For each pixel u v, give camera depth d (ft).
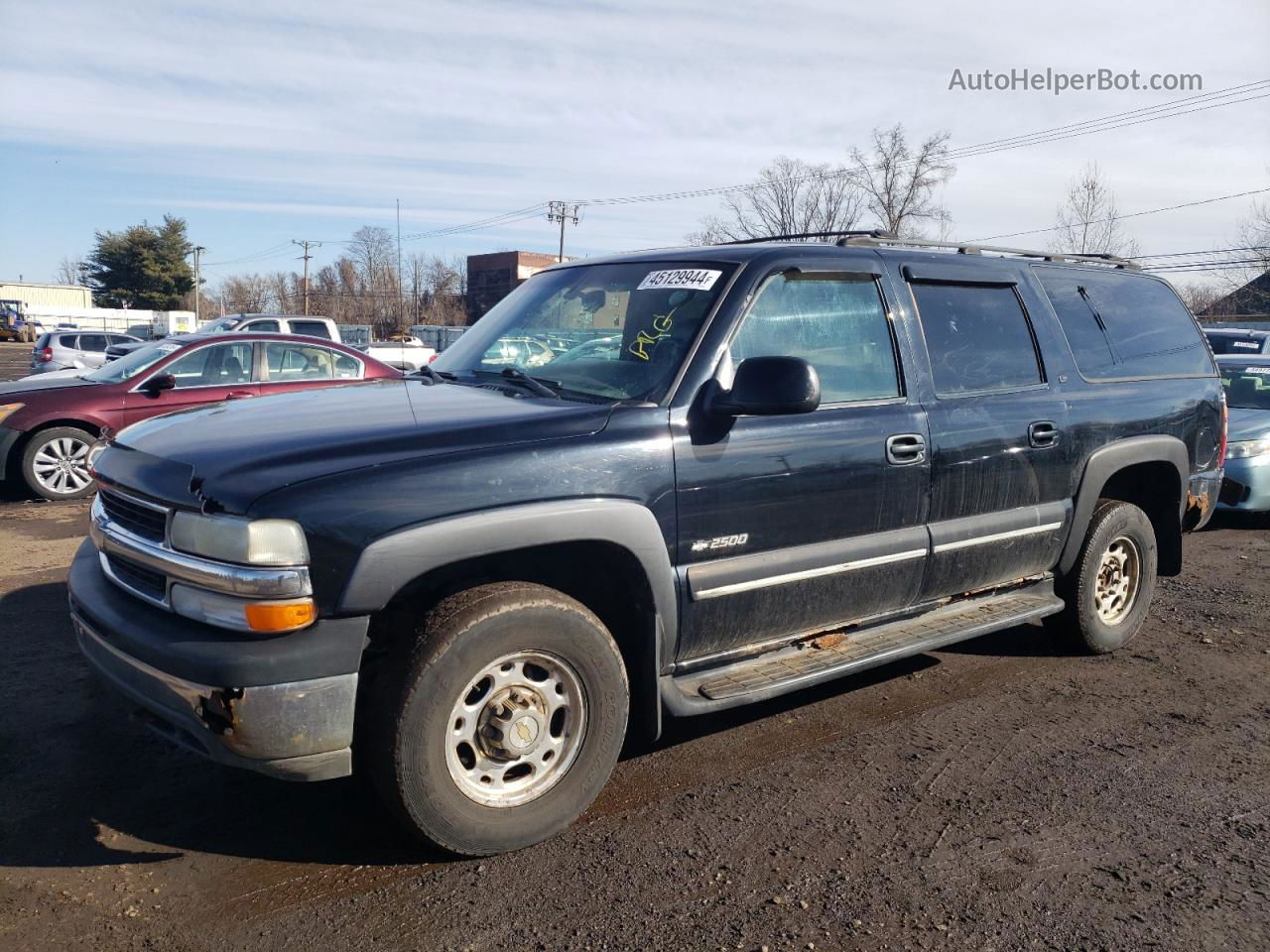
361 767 10.14
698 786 12.00
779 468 11.62
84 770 11.99
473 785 9.98
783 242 13.64
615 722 10.73
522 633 9.85
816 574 12.13
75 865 9.95
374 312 254.27
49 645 16.28
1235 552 26.09
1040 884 10.01
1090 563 16.29
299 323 59.57
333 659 8.95
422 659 9.32
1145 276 18.07
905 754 13.07
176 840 10.48
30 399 29.76
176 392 31.32
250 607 8.79
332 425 10.27
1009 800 11.80
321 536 8.87
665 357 11.46
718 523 11.19
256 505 8.86
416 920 9.14
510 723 9.96
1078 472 15.39
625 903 9.48
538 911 9.32
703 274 12.26
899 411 12.93
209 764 12.25
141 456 10.45
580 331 12.81
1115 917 9.45
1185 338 18.20
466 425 10.13
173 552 9.37
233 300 294.25
